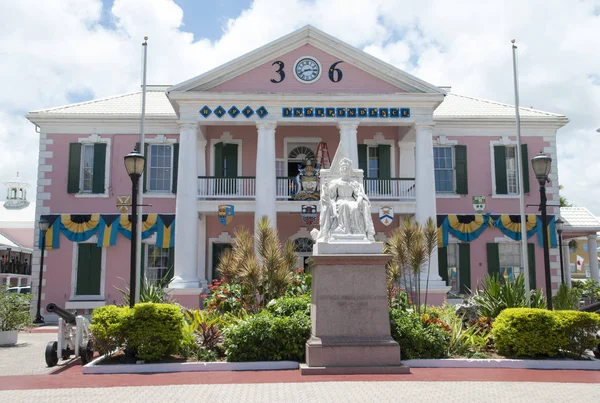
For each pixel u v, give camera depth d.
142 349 11.36
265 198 21.69
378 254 10.81
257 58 22.47
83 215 24.55
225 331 11.85
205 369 11.03
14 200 48.59
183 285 20.83
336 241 11.02
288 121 22.20
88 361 12.23
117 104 26.83
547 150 26.02
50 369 11.51
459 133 25.92
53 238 24.48
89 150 25.50
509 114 26.17
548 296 12.98
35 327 21.23
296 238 25.38
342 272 10.77
